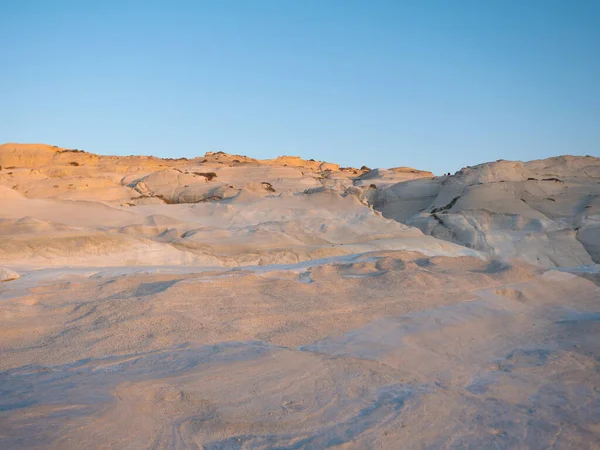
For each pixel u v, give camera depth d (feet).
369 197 177.99
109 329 23.06
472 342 27.84
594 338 30.66
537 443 17.66
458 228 129.70
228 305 28.02
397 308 30.86
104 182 153.17
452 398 20.33
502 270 43.01
